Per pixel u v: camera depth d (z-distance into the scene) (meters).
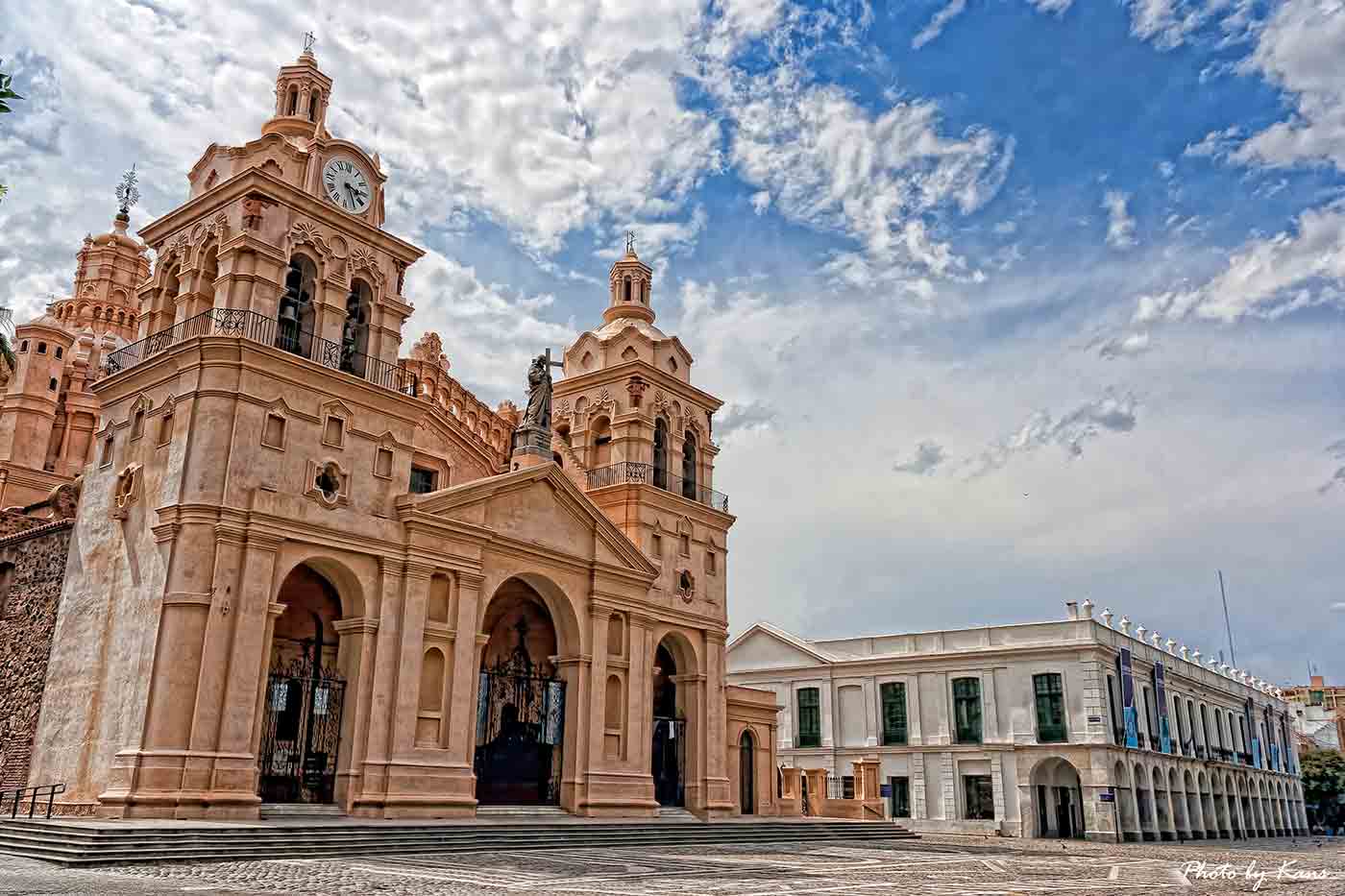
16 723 32.84
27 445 56.94
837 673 68.88
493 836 30.52
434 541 34.75
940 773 63.56
